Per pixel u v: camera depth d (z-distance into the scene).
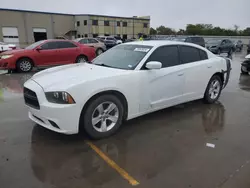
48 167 2.76
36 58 9.77
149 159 2.96
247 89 6.93
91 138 3.42
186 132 3.78
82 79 3.25
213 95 5.31
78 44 11.00
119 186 2.43
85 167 2.77
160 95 4.10
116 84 3.44
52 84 3.22
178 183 2.49
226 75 5.51
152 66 3.71
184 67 4.42
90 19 50.97
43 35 47.06
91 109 3.27
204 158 2.99
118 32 56.22
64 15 49.44
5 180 2.50
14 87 6.85
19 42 43.97
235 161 2.92
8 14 41.97
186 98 4.64
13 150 3.12
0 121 4.10
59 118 3.08
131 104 3.71
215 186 2.45
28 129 3.79
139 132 3.75
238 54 23.09
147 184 2.47
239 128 3.96
